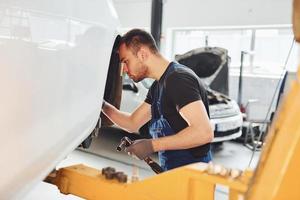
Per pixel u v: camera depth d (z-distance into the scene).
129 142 1.21
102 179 1.00
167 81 1.23
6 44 0.72
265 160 0.64
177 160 1.33
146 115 1.52
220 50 5.05
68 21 0.85
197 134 1.11
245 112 5.63
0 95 0.72
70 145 0.94
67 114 0.87
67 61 0.84
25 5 0.75
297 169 0.63
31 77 0.76
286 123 0.62
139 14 7.66
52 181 1.08
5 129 0.74
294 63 5.84
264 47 6.23
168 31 7.26
